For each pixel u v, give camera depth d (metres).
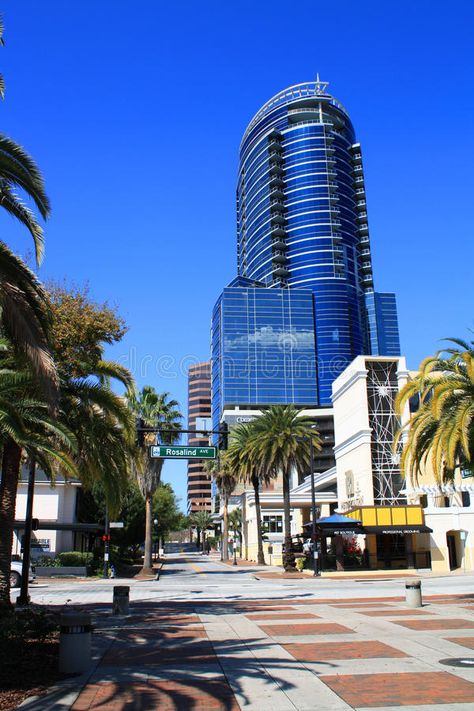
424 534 50.78
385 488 57.94
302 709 7.50
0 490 17.19
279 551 82.31
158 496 85.62
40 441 18.09
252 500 80.06
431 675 9.20
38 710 7.45
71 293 19.19
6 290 10.93
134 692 8.39
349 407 64.25
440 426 20.19
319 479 79.62
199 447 26.23
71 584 36.25
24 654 10.72
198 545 171.62
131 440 20.62
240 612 18.59
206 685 8.76
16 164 11.73
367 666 9.91
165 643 12.49
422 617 16.09
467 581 35.47
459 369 21.06
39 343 11.04
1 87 11.02
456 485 51.38
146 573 45.41
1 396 16.78
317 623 15.36
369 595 25.11
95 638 13.23
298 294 186.38
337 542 46.72
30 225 12.44
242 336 177.62
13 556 34.31
